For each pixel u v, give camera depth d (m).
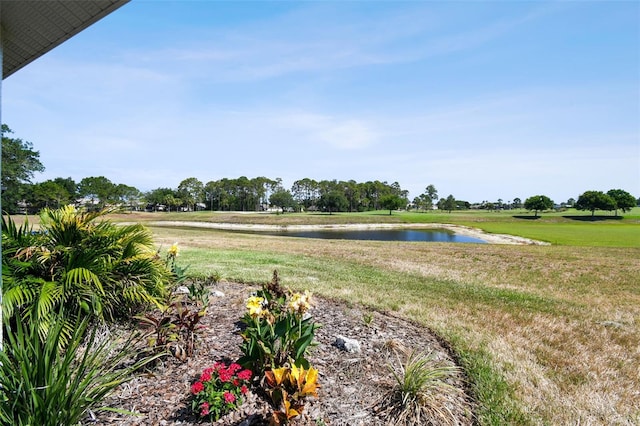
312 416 2.45
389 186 132.88
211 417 2.31
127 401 2.49
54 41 2.99
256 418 2.35
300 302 3.24
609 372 3.74
